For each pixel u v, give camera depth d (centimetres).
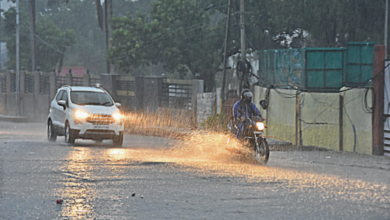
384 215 849
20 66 9519
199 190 1050
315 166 1766
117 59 5869
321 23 5103
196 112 4472
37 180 1130
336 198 995
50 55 9838
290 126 3008
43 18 11012
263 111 3416
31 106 7025
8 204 877
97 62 12462
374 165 1919
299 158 2152
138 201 925
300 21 5159
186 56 5803
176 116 4578
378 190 1120
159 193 1008
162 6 5884
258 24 5522
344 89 2648
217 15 9519
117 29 5903
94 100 2480
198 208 873
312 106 2819
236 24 5547
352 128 2577
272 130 3247
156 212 838
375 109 2423
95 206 874
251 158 1680
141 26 5859
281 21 5312
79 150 1923
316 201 959
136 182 1137
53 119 2583
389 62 2383
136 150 2091
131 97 5278
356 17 4900
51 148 1970
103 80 5606
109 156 1716
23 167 1337
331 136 2711
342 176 1396
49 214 809
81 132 2289
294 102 2961
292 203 933
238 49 5700
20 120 6562
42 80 6888
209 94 4322
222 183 1148
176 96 4734
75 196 957
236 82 5531
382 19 4912
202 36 5728
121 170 1330
